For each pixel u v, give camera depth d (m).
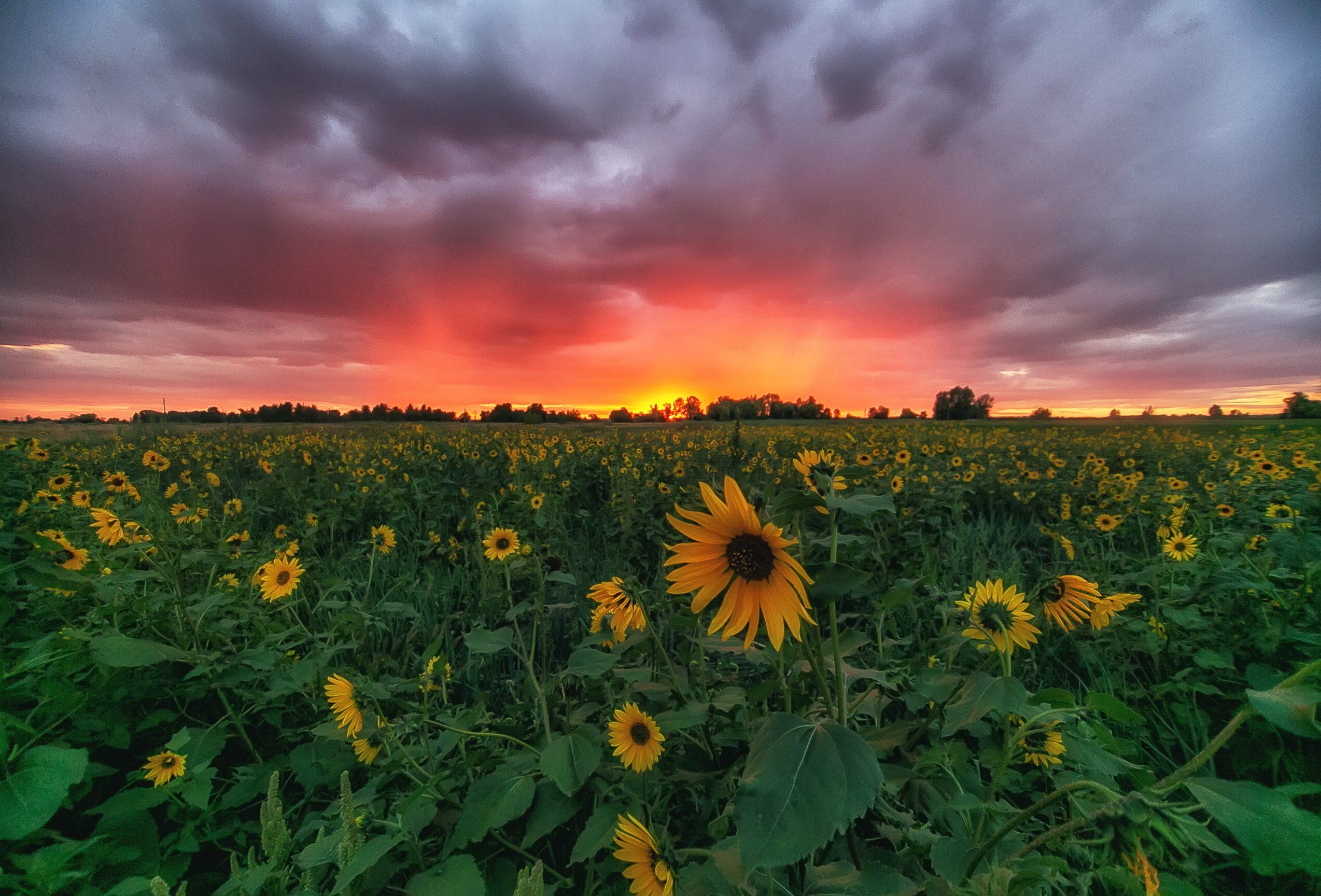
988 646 1.77
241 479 11.20
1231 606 3.10
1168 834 0.94
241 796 2.31
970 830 1.59
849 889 1.41
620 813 1.88
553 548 5.06
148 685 2.72
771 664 1.97
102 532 3.35
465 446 14.28
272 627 3.34
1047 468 12.04
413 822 1.84
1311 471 6.69
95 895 1.71
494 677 3.54
